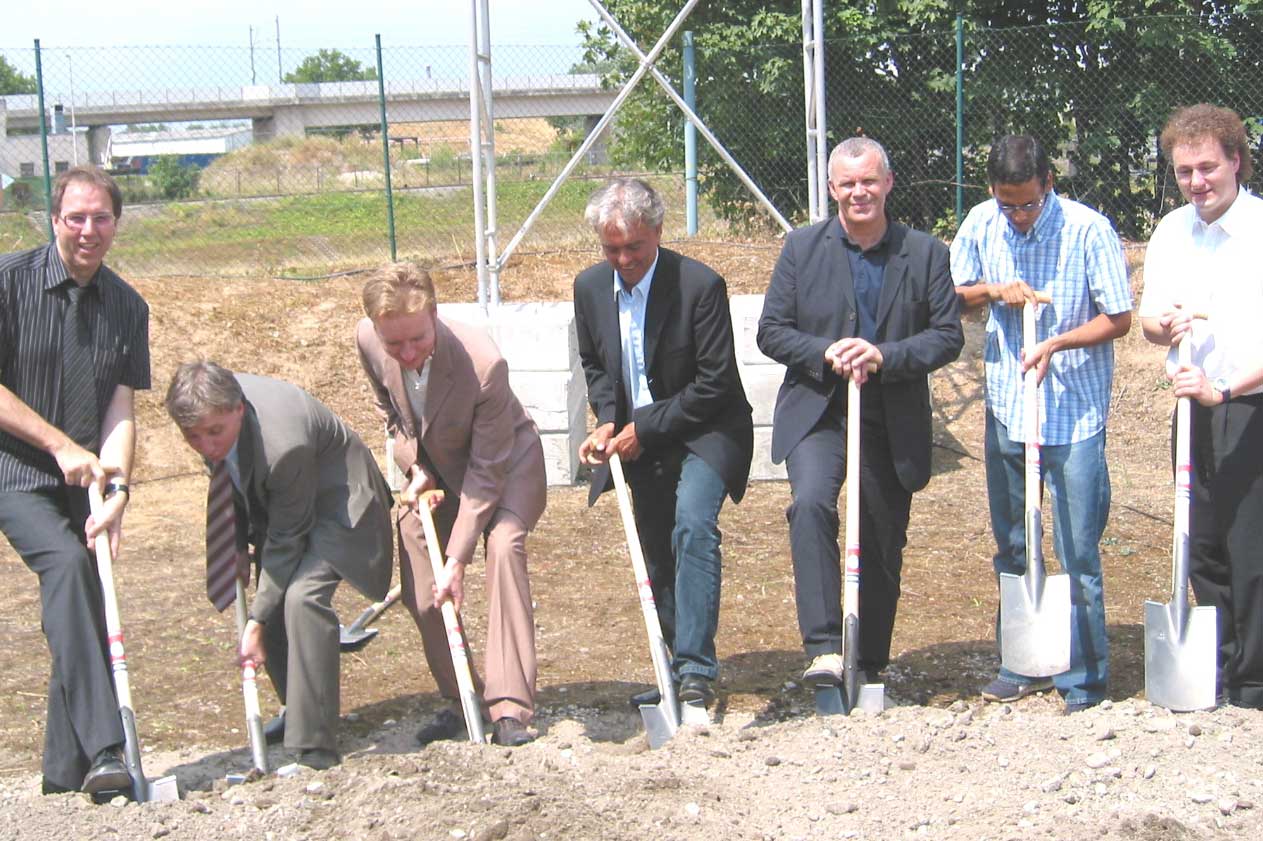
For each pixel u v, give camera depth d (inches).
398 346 166.6
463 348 177.6
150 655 233.8
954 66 562.9
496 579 181.8
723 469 188.4
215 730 201.3
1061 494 190.7
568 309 357.4
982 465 358.9
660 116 618.5
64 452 168.7
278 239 582.9
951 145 566.9
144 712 208.2
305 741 174.1
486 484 180.9
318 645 173.8
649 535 200.4
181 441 378.0
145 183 912.3
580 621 246.2
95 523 168.6
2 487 170.6
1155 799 158.2
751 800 160.4
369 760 169.3
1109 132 537.6
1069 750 170.7
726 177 594.2
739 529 301.7
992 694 200.8
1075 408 189.2
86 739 161.3
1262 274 178.1
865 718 179.8
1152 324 186.1
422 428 182.1
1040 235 189.2
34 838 151.3
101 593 178.4
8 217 598.9
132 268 521.3
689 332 187.2
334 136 911.7
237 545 182.2
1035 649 184.2
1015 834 149.0
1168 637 181.8
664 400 190.5
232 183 885.2
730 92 587.5
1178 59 535.2
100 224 171.0
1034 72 549.6
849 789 162.4
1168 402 400.5
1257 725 176.1
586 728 197.9
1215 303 181.2
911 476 189.3
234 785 169.5
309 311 445.4
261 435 168.4
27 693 216.8
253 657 175.8
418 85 912.3
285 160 898.7
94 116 1108.5
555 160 789.2
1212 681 179.2
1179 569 180.5
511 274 486.3
